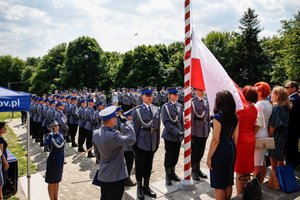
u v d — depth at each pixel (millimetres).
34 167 9359
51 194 6133
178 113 6422
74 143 12062
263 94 4867
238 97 4637
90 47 50125
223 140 3906
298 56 33406
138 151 5812
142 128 5840
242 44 43000
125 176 4504
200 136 6574
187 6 6000
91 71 50156
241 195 4465
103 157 4473
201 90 6402
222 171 3939
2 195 6480
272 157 5008
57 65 59250
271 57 42469
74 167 8992
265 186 5148
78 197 6688
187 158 5988
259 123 4793
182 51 48906
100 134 4398
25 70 77812
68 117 12922
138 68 46500
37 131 13523
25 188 7562
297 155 5602
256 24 42781
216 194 4090
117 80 49188
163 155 9641
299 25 35844
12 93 6020
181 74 45250
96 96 22828
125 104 23141
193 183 6129
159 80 45656
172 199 5605
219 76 5273
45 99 13266
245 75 42906
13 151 11719
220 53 47781
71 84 50281
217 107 3955
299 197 4660
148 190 5832
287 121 4941
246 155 4484
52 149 5980
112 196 4473
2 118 23547
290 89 5836
